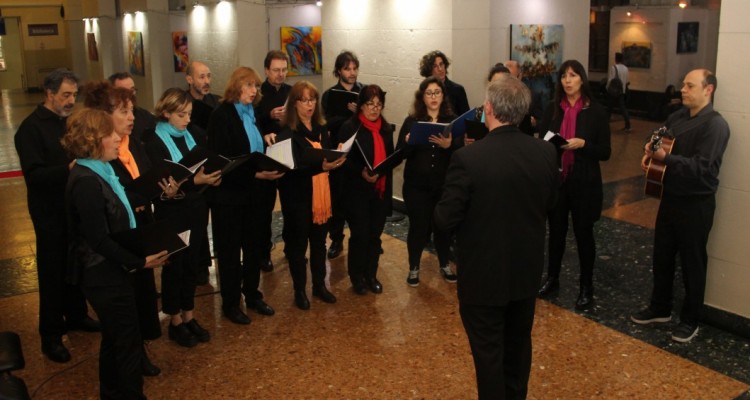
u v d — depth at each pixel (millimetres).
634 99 16562
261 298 5078
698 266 4410
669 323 4723
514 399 3467
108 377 3613
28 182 4066
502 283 3174
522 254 3191
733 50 4301
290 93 4801
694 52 16312
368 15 7758
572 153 4863
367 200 5184
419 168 5195
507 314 3422
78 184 3221
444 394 3893
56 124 4141
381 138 5160
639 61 16312
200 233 4402
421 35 7070
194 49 12828
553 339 4523
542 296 5230
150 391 3990
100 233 3229
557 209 5051
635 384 3941
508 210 3145
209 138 4660
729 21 4285
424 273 5766
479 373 3279
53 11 27672
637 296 5207
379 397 3875
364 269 5352
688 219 4359
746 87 4270
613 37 16922
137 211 3885
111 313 3387
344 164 4988
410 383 4016
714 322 4652
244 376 4148
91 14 21969
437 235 5484
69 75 4113
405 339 4574
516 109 3154
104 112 3299
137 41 17297
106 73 20547
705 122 4277
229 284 4816
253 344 4566
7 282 5836
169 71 16266
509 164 3139
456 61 6785
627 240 6535
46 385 4086
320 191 4965
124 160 3951
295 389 3984
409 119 5281
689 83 4297
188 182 4086
